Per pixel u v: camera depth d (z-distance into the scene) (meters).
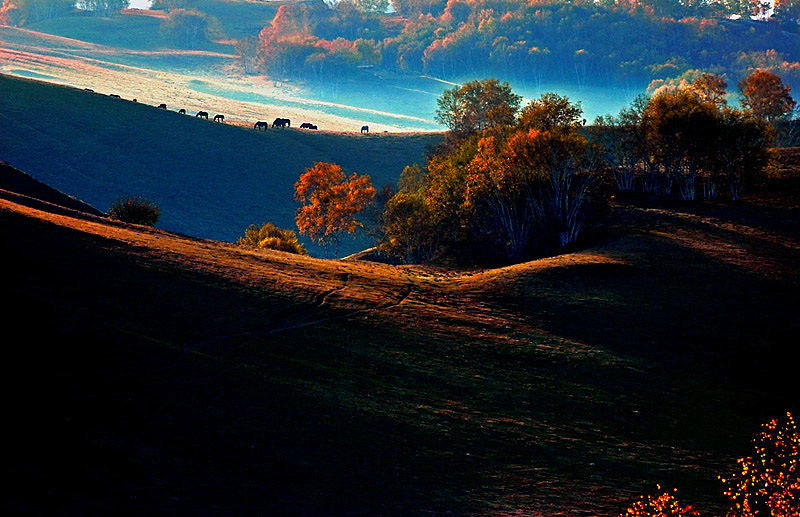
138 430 24.53
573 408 35.19
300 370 33.72
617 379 39.81
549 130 75.62
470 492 25.38
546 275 58.00
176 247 49.44
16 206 45.91
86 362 28.58
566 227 73.00
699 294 54.28
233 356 33.56
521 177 74.69
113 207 73.00
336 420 29.12
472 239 81.00
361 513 22.50
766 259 62.31
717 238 69.19
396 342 40.38
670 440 32.75
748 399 38.62
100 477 21.11
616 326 48.50
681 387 39.66
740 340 46.41
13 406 23.72
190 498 21.22
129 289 38.47
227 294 42.31
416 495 24.44
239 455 24.69
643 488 27.52
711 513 25.72
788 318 49.69
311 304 44.19
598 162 75.69
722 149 83.62
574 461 29.28
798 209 77.81
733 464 30.56
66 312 32.47
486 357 40.53
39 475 20.36
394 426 29.70
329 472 24.91
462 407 33.22
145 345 31.91
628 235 70.62
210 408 27.58
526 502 25.14
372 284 52.97
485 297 53.44
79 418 24.19
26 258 37.59
